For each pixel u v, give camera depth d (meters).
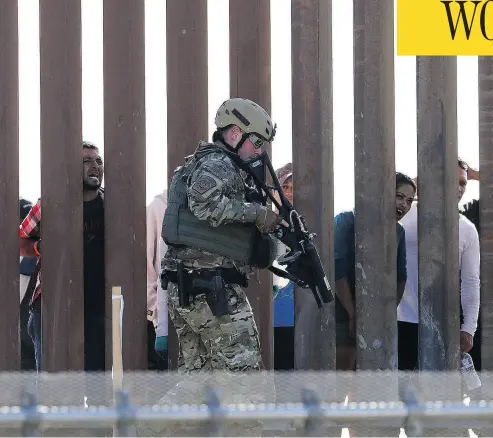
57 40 16.17
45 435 7.36
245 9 16.38
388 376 11.84
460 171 17.61
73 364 16.16
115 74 16.25
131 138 16.22
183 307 13.72
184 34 16.36
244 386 13.52
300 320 16.33
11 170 16.19
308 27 16.25
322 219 16.27
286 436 7.15
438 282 16.41
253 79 16.42
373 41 16.27
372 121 16.30
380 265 16.31
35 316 16.73
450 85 16.36
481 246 16.62
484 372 16.41
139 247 16.28
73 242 16.17
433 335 16.42
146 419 6.42
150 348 17.11
